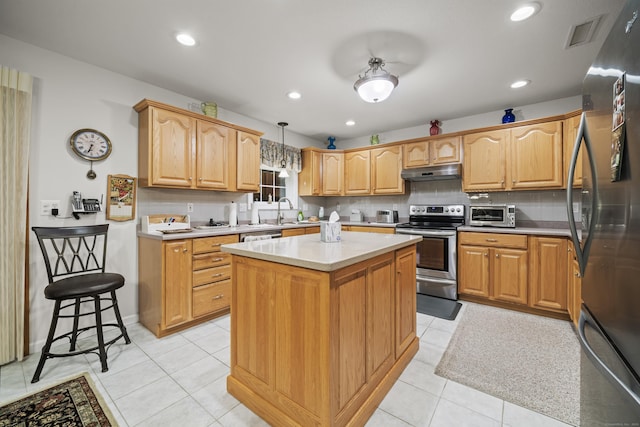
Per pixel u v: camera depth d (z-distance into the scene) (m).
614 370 0.84
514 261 2.91
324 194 4.62
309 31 1.97
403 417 1.47
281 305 1.40
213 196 3.34
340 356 1.29
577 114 2.79
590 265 1.06
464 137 3.52
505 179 3.23
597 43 2.09
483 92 2.95
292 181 4.68
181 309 2.44
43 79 2.16
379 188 4.24
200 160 2.84
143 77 2.62
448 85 2.80
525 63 2.38
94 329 2.42
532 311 2.87
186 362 1.98
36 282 2.13
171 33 2.00
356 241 1.90
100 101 2.44
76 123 2.31
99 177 2.43
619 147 0.82
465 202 3.81
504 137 3.24
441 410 1.52
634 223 0.74
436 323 2.63
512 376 1.81
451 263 3.27
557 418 1.45
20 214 2.00
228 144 3.11
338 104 3.31
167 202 2.90
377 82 2.09
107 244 2.48
